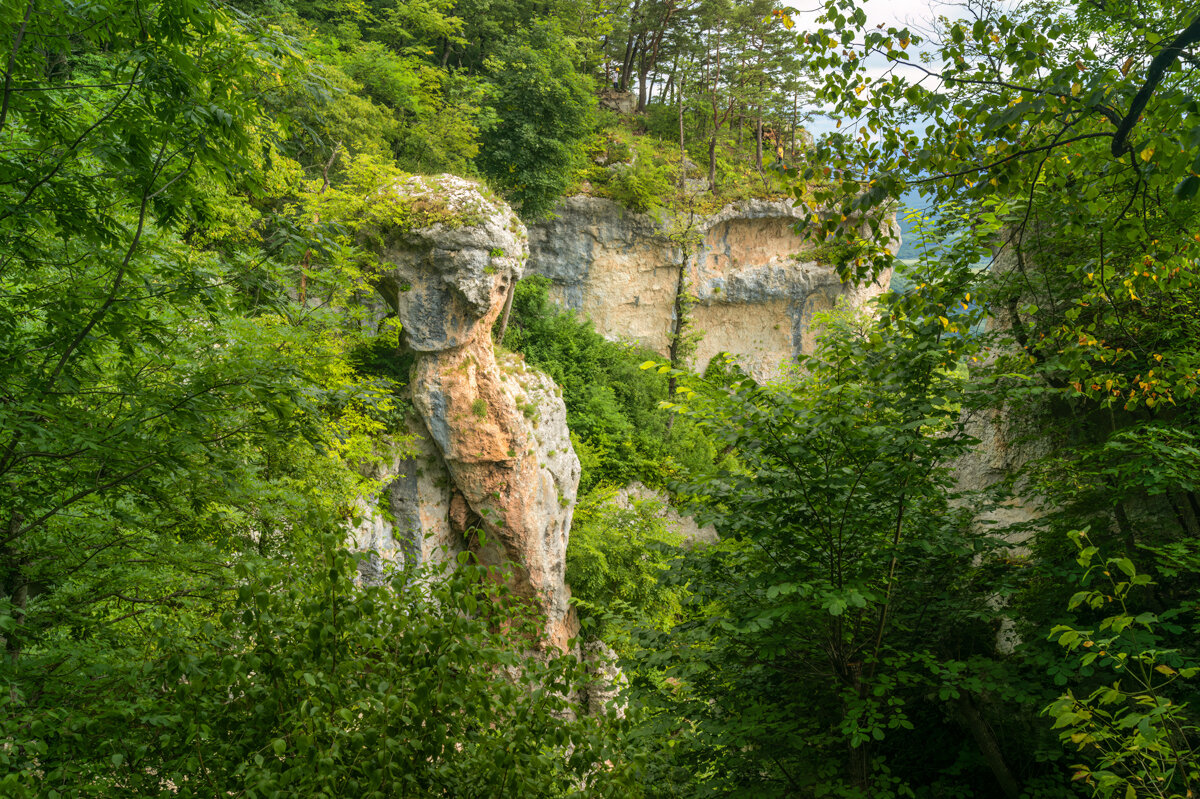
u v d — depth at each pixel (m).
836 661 7.19
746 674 7.83
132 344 5.89
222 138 5.39
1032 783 7.08
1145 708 4.61
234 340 8.87
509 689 4.35
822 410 6.59
